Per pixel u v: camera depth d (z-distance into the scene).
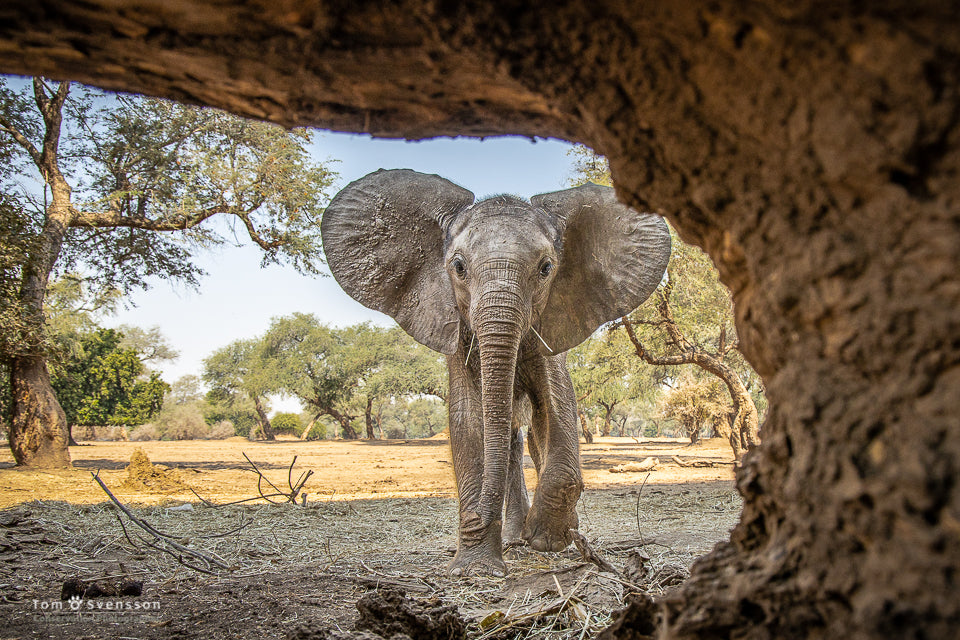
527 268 5.43
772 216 1.86
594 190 6.54
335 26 2.09
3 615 4.02
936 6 1.40
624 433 93.56
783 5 1.55
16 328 18.72
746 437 18.70
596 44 1.96
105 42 2.21
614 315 6.37
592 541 6.69
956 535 1.37
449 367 6.21
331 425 106.31
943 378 1.46
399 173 6.74
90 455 32.91
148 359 77.62
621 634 2.57
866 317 1.59
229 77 2.37
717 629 1.89
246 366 75.56
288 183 23.47
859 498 1.56
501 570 5.22
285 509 10.86
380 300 6.46
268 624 3.81
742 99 1.80
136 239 23.42
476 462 5.73
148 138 22.86
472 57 2.13
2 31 2.17
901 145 1.50
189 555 6.11
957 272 1.44
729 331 23.05
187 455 33.88
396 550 7.11
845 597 1.62
